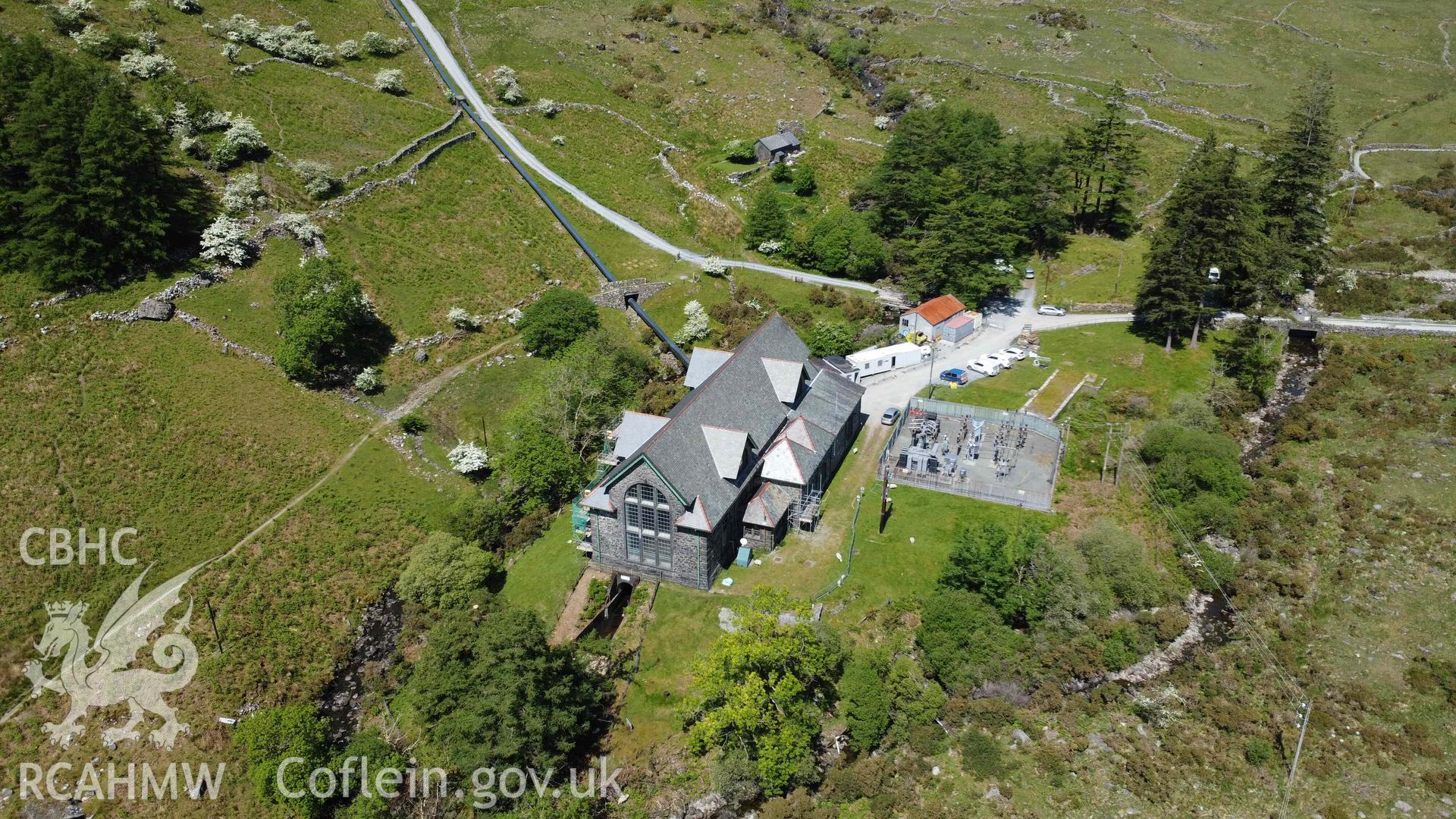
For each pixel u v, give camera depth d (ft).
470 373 373.61
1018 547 273.75
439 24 618.85
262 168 425.69
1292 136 416.87
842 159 564.30
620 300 424.87
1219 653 259.60
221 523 293.64
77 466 295.07
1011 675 248.93
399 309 393.50
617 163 534.37
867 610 266.16
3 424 298.15
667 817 220.84
